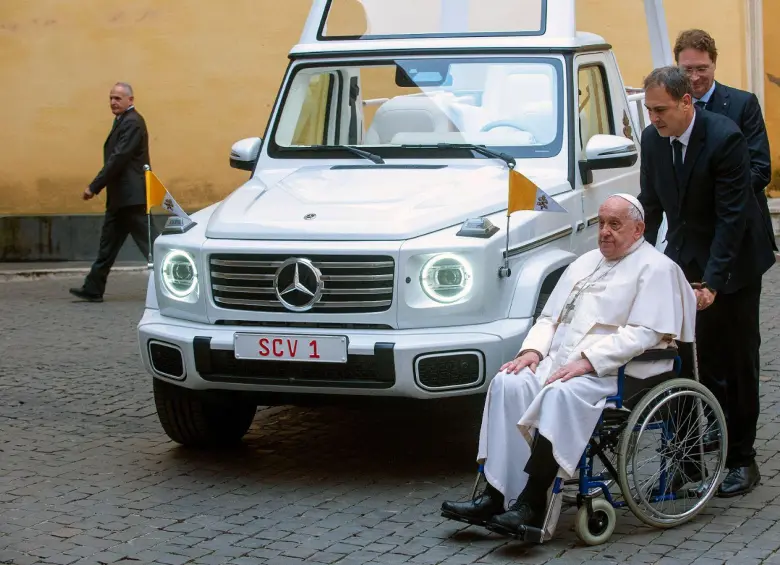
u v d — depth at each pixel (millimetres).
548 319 5445
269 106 14594
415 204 6043
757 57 15047
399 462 6441
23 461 6598
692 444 5355
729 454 5793
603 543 5137
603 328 5246
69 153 14477
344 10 7422
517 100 6949
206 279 5988
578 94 6984
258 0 14453
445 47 7121
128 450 6805
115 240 11859
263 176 6941
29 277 13336
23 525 5527
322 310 5801
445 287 5730
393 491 5949
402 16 7309
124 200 11727
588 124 7215
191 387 6035
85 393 8188
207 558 5059
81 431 7227
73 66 14406
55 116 14438
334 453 6648
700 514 5500
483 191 6270
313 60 7328
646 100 5445
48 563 5023
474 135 6926
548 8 7152
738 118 5848
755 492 5801
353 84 7199
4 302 11891
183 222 6277
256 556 5070
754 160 5789
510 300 5879
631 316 5141
